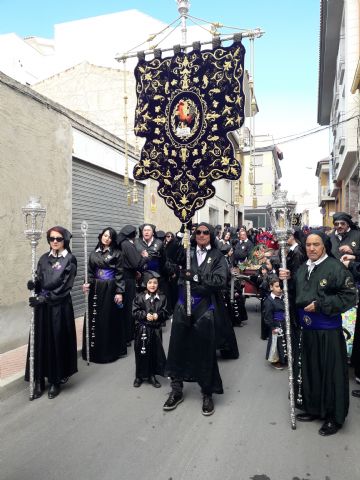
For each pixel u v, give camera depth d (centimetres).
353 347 488
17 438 358
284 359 541
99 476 300
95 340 576
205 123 452
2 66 1669
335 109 1972
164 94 470
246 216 3862
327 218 3312
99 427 377
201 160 452
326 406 362
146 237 717
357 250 564
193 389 475
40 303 444
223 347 570
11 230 613
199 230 416
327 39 1748
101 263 580
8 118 607
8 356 578
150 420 391
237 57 443
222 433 364
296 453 329
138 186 1191
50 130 719
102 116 1335
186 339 417
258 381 497
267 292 652
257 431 367
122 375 526
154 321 486
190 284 414
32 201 461
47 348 446
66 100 1360
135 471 306
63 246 471
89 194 893
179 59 465
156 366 488
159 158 470
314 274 369
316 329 370
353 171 1443
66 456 327
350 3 1377
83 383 496
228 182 2444
